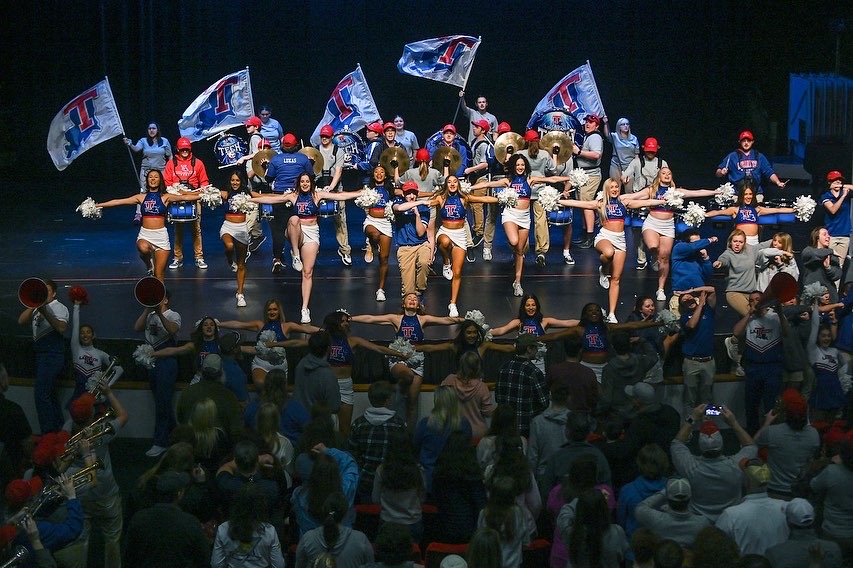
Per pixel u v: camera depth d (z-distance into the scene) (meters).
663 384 11.48
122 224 18.41
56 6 23.08
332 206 15.05
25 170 23.56
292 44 24.77
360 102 18.11
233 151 17.97
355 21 24.86
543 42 24.98
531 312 11.15
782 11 24.14
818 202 17.53
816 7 23.94
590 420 7.93
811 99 22.59
